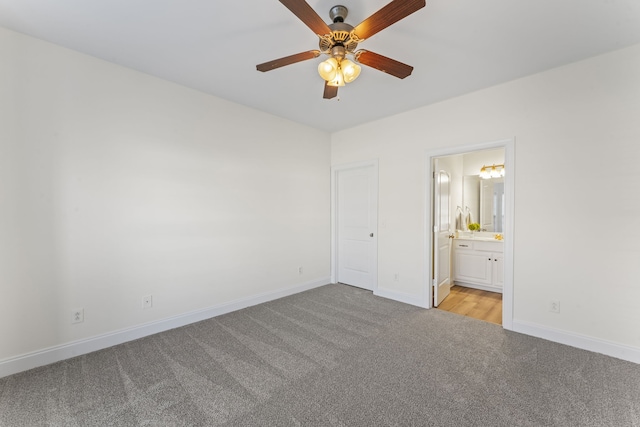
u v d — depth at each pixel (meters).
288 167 3.90
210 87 2.89
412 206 3.49
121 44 2.15
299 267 4.07
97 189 2.36
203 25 1.91
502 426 1.52
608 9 1.71
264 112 3.59
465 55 2.25
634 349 2.15
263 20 1.86
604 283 2.27
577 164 2.37
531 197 2.59
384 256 3.79
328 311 3.27
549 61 2.34
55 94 2.16
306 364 2.15
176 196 2.82
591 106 2.30
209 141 3.07
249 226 3.45
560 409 1.64
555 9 1.72
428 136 3.32
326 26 1.58
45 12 1.78
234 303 3.29
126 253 2.52
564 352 2.30
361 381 1.93
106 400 1.74
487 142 2.85
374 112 3.57
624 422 1.54
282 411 1.65
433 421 1.56
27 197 2.05
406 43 2.09
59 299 2.19
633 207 2.15
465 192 4.78
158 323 2.71
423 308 3.37
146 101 2.62
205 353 2.31
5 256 1.98
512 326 2.72
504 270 2.75
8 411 1.64
